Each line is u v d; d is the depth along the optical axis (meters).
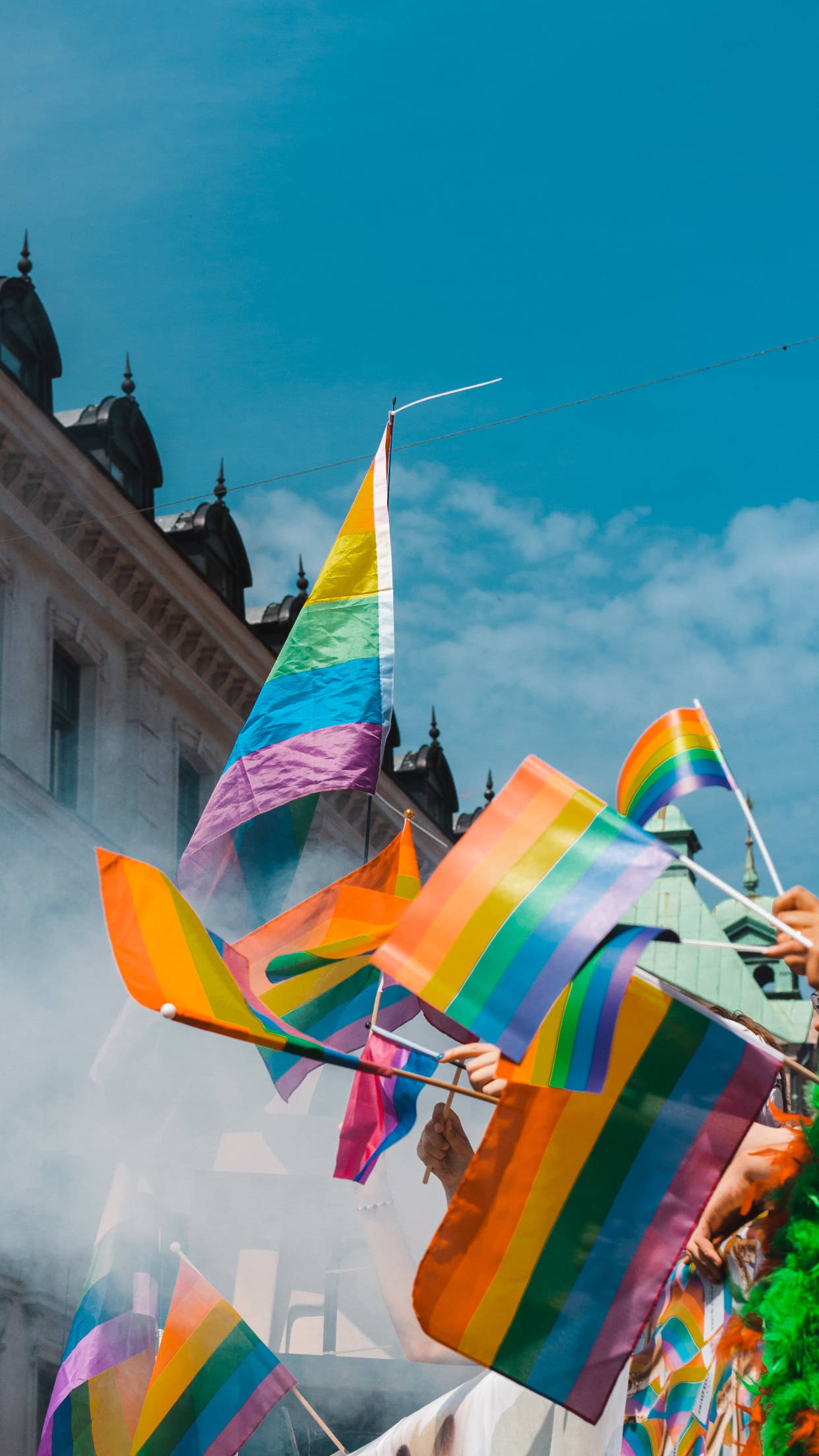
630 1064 3.57
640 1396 3.86
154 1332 5.61
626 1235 3.47
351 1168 5.17
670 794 3.90
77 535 21.86
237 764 5.53
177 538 25.36
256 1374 5.18
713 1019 3.57
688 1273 3.90
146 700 23.30
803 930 3.27
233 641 25.05
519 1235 3.51
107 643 22.89
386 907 5.59
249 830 5.73
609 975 3.43
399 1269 4.78
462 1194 3.55
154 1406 5.14
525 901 3.48
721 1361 3.53
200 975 3.94
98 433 23.50
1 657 20.38
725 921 32.16
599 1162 3.53
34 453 20.69
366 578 5.61
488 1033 3.36
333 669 5.55
